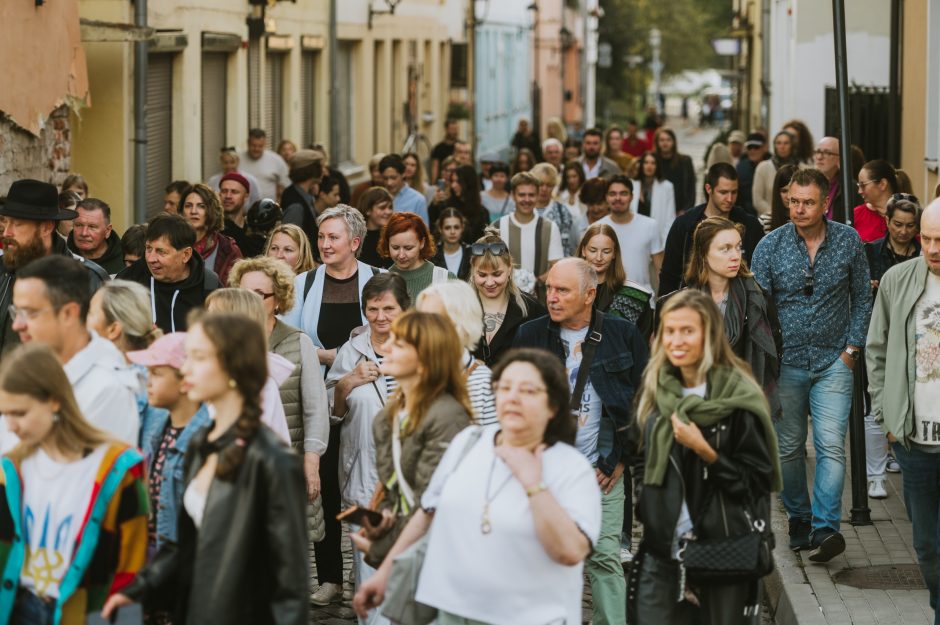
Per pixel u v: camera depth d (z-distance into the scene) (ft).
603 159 114.11
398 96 167.32
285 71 121.39
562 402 28.76
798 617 42.09
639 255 68.64
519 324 47.78
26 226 42.09
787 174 56.90
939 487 40.98
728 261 43.16
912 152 86.84
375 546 32.14
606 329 40.63
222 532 26.21
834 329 46.68
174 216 45.24
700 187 188.44
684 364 33.19
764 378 43.50
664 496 33.22
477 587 28.71
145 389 33.37
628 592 34.27
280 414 36.83
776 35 167.32
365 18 148.77
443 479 29.94
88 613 28.73
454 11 202.28
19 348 28.32
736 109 245.65
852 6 119.14
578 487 28.53
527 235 66.33
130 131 82.53
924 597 43.60
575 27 352.08
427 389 31.65
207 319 26.58
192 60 93.30
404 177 83.76
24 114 66.49
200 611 26.25
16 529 28.60
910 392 40.40
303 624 26.12
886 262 53.78
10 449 30.19
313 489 41.06
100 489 28.37
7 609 28.63
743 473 32.96
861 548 48.34
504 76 250.78
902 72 90.84
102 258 53.67
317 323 47.55
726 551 32.78
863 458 50.98
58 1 70.90
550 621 28.66
